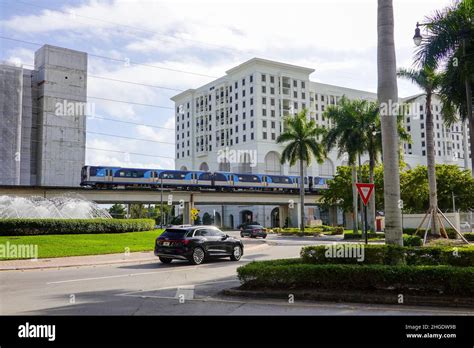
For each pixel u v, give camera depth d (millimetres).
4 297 10148
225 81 105125
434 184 26891
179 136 124625
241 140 98188
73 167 72125
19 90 65062
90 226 28922
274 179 65875
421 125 120000
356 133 40688
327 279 9570
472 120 18203
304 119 50844
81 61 74938
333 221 82875
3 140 62562
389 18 12211
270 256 22000
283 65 97875
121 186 52406
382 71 12102
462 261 10914
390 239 11602
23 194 46875
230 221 104312
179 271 15664
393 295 8898
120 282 12820
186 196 60094
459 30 18016
